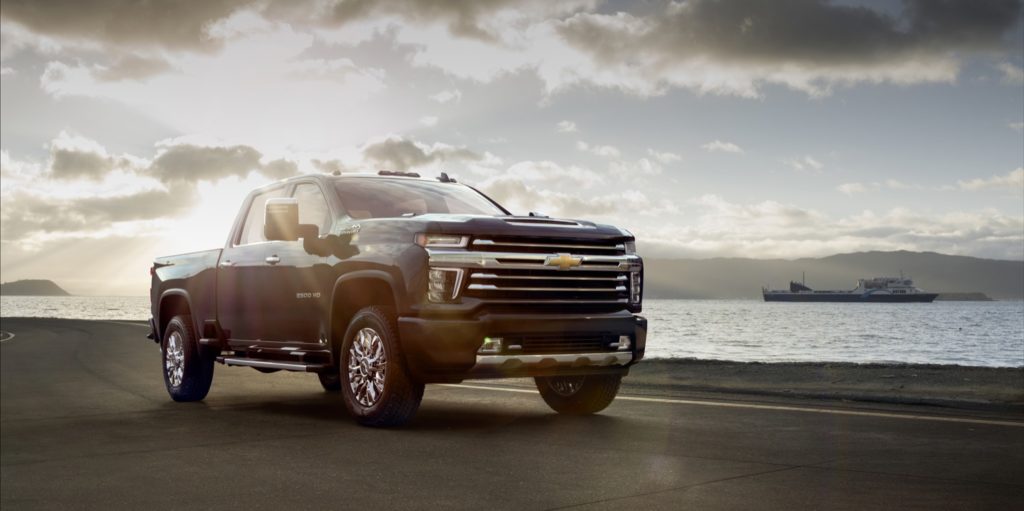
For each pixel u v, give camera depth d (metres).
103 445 6.89
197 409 9.20
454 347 6.85
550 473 5.48
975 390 10.49
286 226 7.73
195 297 9.71
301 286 8.06
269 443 6.76
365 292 7.62
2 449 6.78
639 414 8.31
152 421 8.24
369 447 6.49
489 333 6.90
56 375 13.88
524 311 7.13
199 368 9.80
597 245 7.57
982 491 4.93
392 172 8.94
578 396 8.23
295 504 4.73
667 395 9.90
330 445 6.61
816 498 4.77
